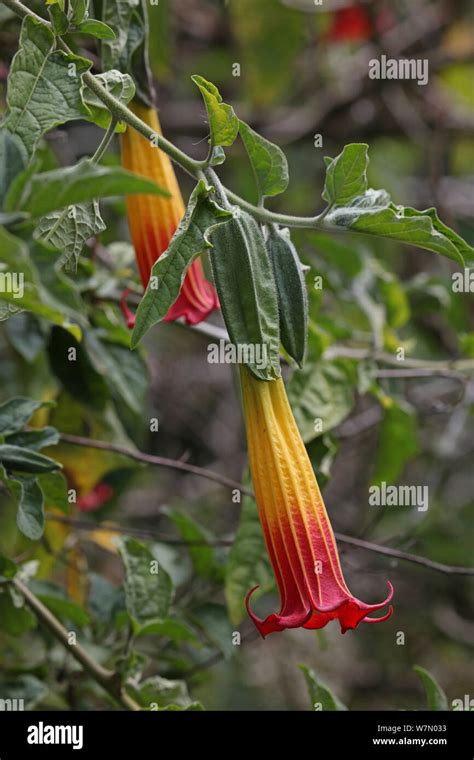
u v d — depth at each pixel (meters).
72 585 1.34
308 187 2.22
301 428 1.20
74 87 0.91
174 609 1.23
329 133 2.17
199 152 2.04
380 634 2.16
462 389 1.57
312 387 1.22
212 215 0.90
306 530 0.91
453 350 1.78
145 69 1.01
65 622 1.21
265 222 0.94
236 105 2.15
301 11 1.96
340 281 1.35
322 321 1.32
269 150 0.94
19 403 1.05
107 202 1.32
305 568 0.91
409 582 2.08
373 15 2.12
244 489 1.19
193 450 2.17
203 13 2.18
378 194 0.94
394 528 1.89
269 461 0.92
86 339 1.22
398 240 0.94
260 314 0.92
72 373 1.24
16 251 0.79
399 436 1.35
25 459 1.00
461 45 2.21
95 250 1.27
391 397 1.33
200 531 1.25
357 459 2.19
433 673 2.18
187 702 1.13
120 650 1.22
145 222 1.00
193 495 2.07
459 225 1.99
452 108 2.32
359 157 0.93
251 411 0.93
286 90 2.10
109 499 1.40
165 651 1.26
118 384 1.23
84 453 1.31
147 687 1.12
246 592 1.17
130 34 1.00
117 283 1.27
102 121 0.97
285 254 0.94
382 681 2.18
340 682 2.19
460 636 2.04
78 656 1.10
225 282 0.92
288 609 0.91
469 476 2.02
